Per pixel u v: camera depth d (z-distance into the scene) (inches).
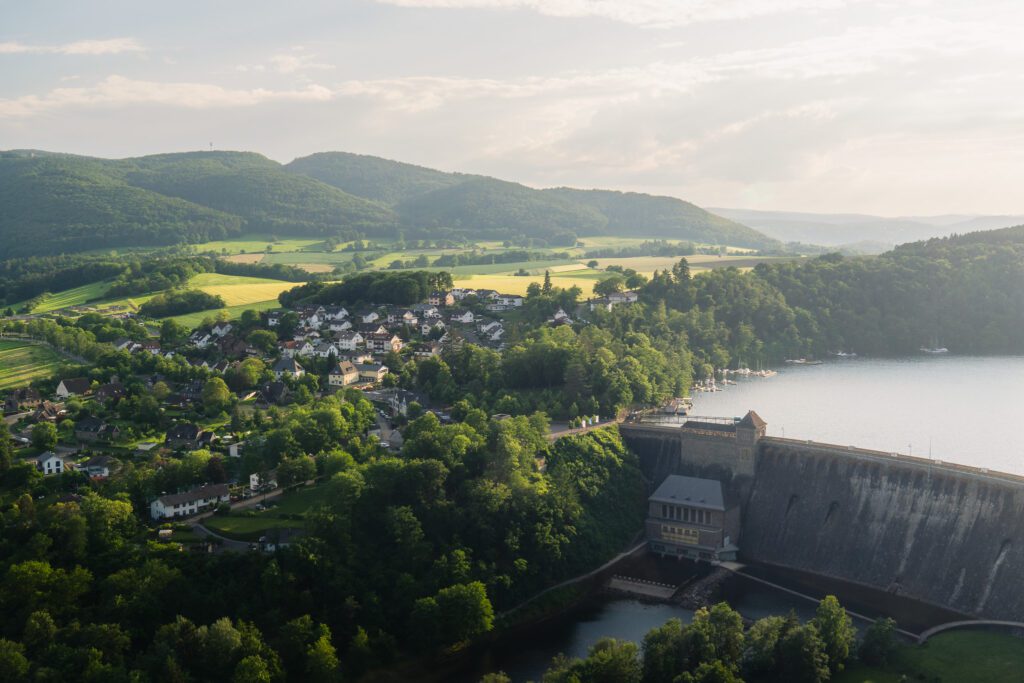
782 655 7829.7
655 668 7667.3
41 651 7406.5
